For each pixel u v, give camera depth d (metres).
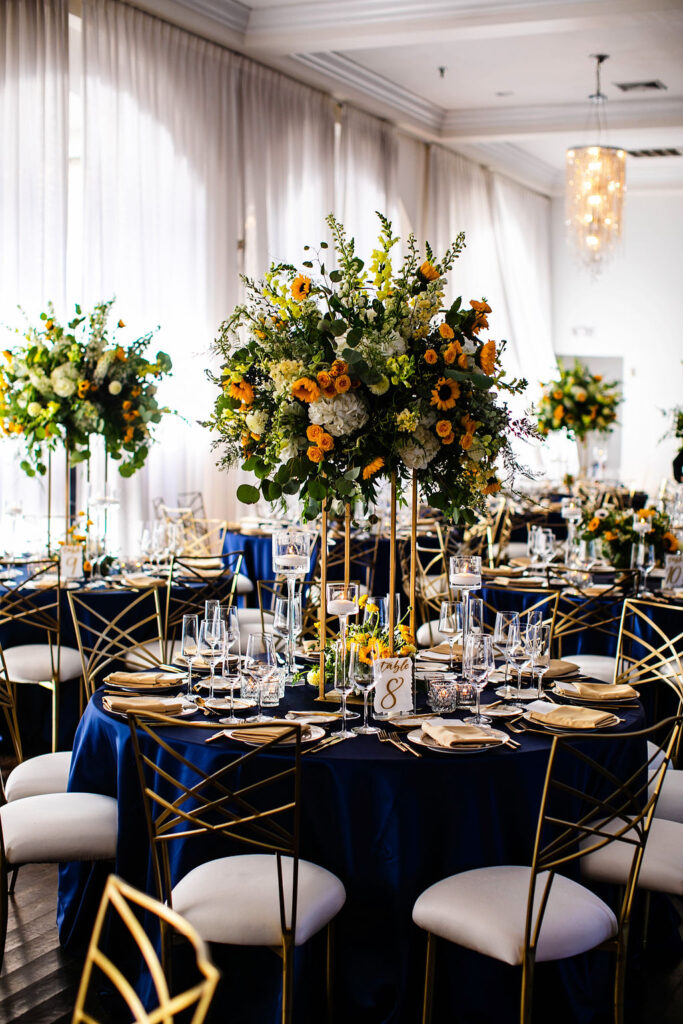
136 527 8.05
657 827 3.19
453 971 2.88
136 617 5.22
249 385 3.25
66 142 7.15
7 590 4.99
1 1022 3.08
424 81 10.51
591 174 11.20
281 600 3.67
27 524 6.05
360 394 3.15
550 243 15.74
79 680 5.22
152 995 3.03
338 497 3.30
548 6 7.86
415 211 12.27
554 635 4.95
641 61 9.72
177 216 8.44
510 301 14.41
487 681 3.66
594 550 6.27
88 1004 3.19
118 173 7.77
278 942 2.60
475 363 3.27
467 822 2.86
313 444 3.21
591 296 15.59
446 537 6.91
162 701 3.25
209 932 2.60
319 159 10.09
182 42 8.37
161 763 3.03
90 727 3.36
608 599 5.23
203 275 8.71
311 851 2.92
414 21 8.13
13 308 6.91
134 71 7.89
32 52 6.95
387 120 11.18
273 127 9.44
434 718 3.21
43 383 5.54
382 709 3.15
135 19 7.88
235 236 9.05
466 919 2.63
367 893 2.88
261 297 3.37
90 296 7.63
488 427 3.32
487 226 13.78
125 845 3.12
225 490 8.94
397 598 3.62
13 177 6.88
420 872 2.85
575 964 3.03
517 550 8.78
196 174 8.59
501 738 2.96
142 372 5.72
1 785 3.36
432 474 3.38
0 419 5.64
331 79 9.89
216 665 3.72
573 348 15.67
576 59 9.69
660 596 5.34
